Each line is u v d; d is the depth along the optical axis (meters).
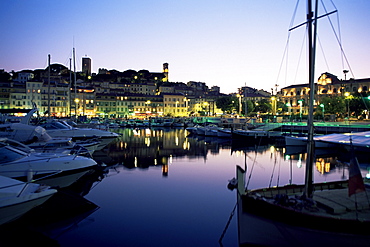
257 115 94.69
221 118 79.06
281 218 9.10
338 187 12.21
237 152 35.16
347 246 8.79
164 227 11.64
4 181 11.26
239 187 9.59
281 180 19.64
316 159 29.52
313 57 10.69
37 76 152.12
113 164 25.81
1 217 10.12
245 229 9.43
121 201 14.98
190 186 18.11
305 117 86.75
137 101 136.00
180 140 50.75
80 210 13.25
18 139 23.30
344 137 29.19
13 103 107.56
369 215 9.23
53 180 16.62
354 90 112.81
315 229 8.77
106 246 10.05
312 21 11.31
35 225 11.89
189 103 161.00
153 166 25.02
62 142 24.48
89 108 122.00
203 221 12.29
